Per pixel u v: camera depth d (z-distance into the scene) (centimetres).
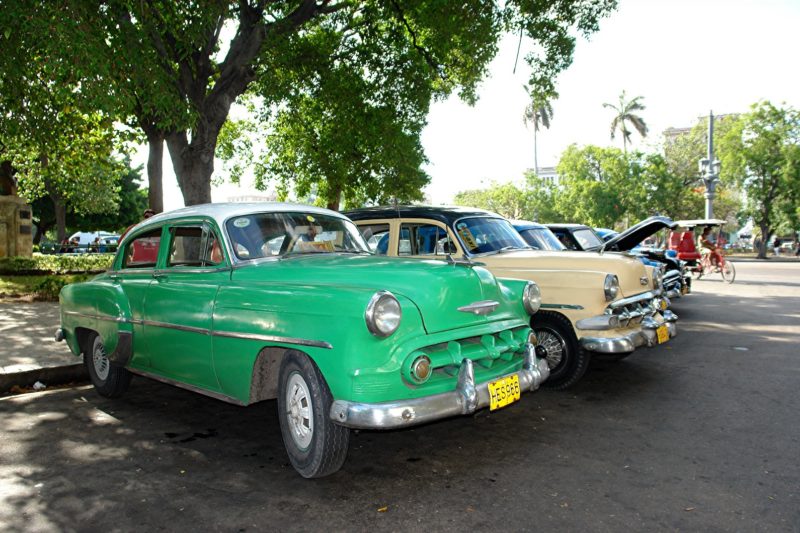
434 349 369
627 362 733
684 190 4703
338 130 1486
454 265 419
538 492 357
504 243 693
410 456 422
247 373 403
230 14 1018
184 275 477
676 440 450
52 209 4638
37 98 1009
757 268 2712
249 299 400
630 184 4506
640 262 634
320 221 516
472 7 1203
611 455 420
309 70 1389
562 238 1041
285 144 1803
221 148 1850
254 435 475
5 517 330
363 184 1641
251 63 1183
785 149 4078
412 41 1476
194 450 439
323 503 346
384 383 338
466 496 353
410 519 324
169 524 322
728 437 456
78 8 793
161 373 498
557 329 595
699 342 861
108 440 462
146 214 1136
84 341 606
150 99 922
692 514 328
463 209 711
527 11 1280
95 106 809
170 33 1113
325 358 347
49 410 544
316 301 359
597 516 326
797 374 661
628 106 5572
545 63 1382
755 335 915
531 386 416
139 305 507
